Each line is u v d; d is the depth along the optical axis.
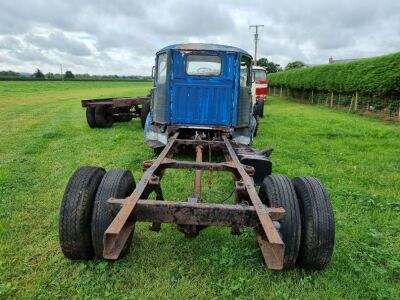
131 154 7.86
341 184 6.23
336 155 8.51
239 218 3.05
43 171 6.47
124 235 2.94
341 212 4.93
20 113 16.45
